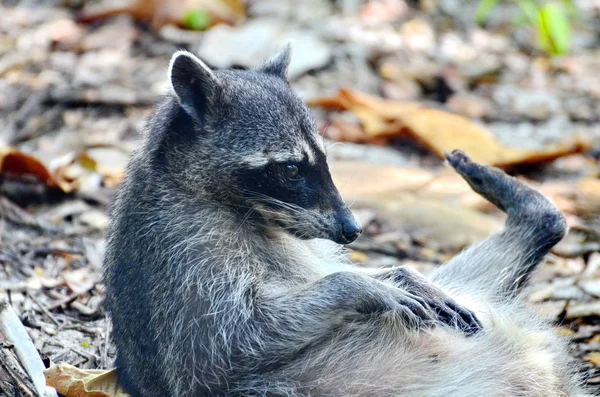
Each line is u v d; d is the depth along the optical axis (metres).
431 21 20.50
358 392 8.68
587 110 17.64
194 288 8.82
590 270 12.22
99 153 14.77
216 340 8.70
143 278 8.92
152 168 9.24
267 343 8.64
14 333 9.43
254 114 9.30
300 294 8.73
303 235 9.43
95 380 8.95
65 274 11.45
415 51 19.02
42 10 19.44
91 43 18.20
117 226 9.27
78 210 13.16
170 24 18.66
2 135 15.13
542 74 18.95
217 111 9.28
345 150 15.68
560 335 9.90
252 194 9.29
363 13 20.08
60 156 14.44
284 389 8.64
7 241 12.07
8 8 19.55
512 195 10.56
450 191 14.37
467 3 21.47
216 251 9.01
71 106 16.20
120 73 17.23
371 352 8.82
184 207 9.16
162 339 8.77
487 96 18.00
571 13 21.14
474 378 8.74
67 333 10.28
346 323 8.92
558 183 15.08
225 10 18.91
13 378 8.92
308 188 9.38
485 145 15.42
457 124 15.77
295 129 9.37
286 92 9.58
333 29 19.11
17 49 17.88
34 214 13.05
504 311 9.63
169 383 8.79
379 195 14.07
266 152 9.24
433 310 8.96
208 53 17.47
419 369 8.75
